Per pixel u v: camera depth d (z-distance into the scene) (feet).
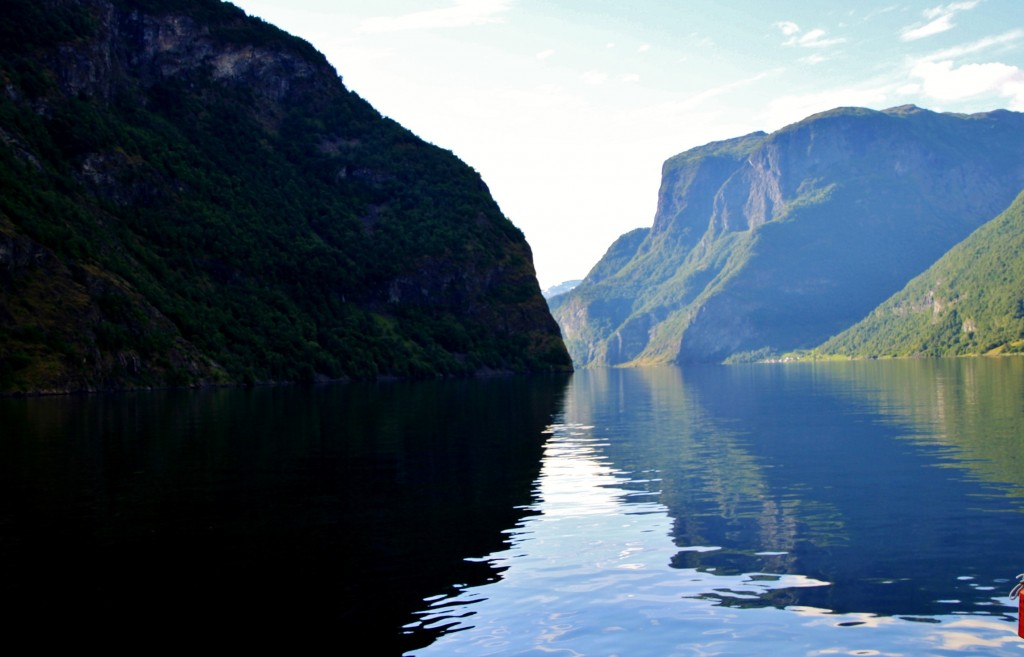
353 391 502.38
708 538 107.76
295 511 126.31
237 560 98.89
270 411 328.49
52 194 583.99
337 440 220.43
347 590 87.76
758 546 103.50
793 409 318.04
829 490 138.82
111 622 78.89
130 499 136.26
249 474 161.58
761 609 81.20
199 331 591.78
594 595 85.56
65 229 543.80
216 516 122.83
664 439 219.61
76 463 177.47
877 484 143.13
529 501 132.98
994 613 79.20
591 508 127.03
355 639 74.64
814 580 89.76
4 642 74.49
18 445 211.41
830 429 235.40
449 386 581.12
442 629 76.69
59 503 133.28
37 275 494.18
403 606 82.64
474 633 75.72
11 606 83.61
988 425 231.30
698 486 145.07
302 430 248.32
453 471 164.66
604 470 164.66
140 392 481.87
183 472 164.45
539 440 219.82
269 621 78.95
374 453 192.75
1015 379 508.12
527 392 492.13
